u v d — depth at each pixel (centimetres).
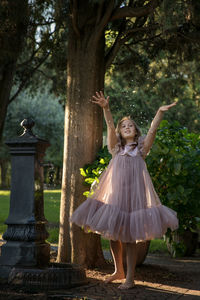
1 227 909
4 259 379
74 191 492
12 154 396
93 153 502
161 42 664
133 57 759
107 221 360
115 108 981
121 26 609
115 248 394
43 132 2433
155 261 586
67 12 680
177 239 638
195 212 518
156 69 819
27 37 768
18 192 390
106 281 387
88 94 507
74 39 523
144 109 1314
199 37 596
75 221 379
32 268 358
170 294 346
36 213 387
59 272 354
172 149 480
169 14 503
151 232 351
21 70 1004
